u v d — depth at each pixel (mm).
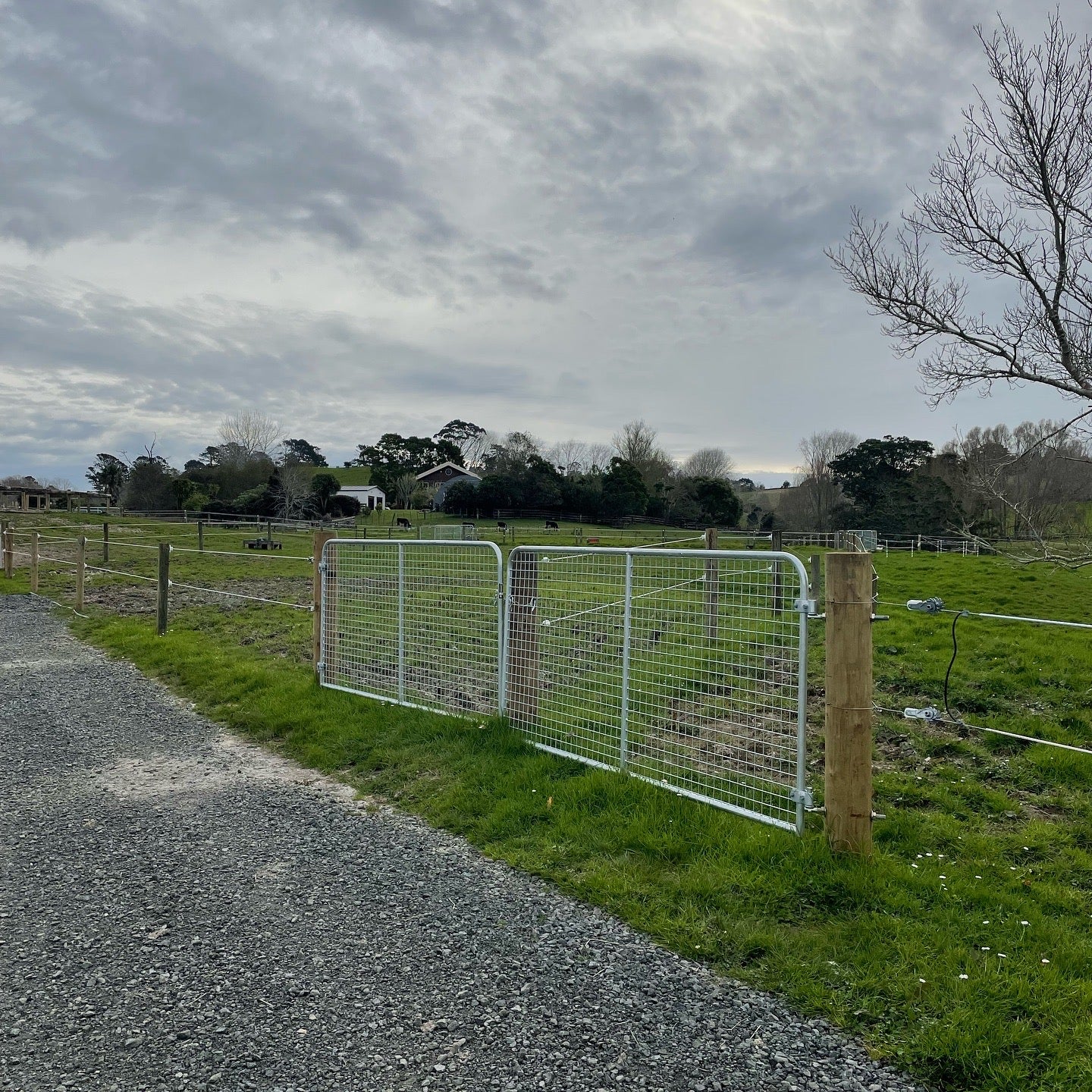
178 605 14914
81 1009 2887
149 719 7176
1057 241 9609
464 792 5094
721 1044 2703
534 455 71562
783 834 4129
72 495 61562
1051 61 9312
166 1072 2545
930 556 32281
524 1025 2811
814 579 8812
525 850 4301
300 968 3176
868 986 2984
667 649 6586
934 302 10609
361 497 77750
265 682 8086
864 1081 2523
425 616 7117
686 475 83375
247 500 56312
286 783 5500
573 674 6098
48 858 4258
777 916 3504
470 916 3619
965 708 7254
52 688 8312
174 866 4168
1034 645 10133
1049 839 4449
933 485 50188
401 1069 2572
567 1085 2496
